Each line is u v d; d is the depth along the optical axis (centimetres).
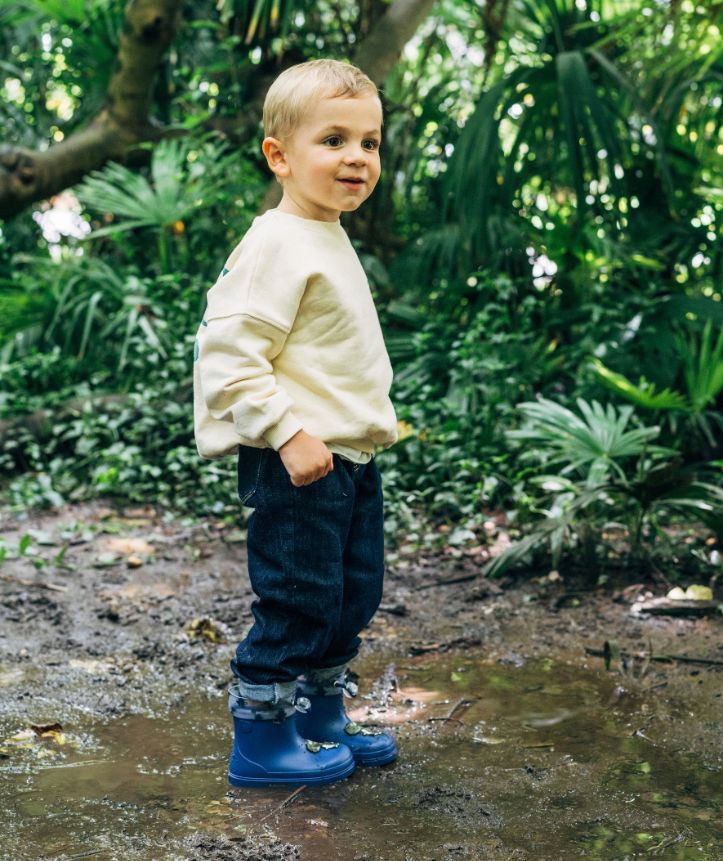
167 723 240
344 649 214
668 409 462
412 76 695
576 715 242
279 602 197
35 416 524
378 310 567
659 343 495
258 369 190
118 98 598
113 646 293
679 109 553
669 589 329
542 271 558
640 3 562
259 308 190
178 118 680
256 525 202
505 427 462
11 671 272
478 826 187
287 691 202
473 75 681
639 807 194
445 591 340
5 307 590
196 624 303
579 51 551
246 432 191
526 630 304
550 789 203
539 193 610
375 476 215
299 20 635
